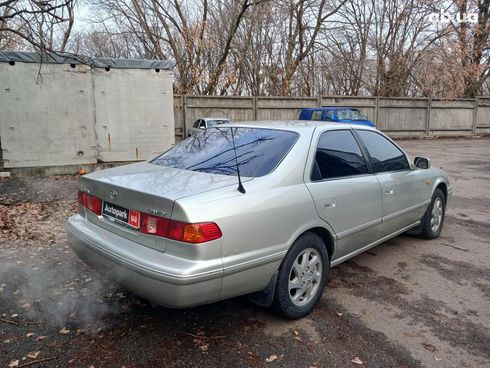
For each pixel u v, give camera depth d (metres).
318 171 3.18
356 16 22.47
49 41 6.49
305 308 3.03
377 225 3.79
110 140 9.05
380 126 20.28
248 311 3.14
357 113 15.80
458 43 20.50
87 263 2.96
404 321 3.03
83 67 8.59
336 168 3.38
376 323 2.99
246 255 2.55
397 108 20.41
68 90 8.56
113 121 9.01
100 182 2.95
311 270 3.08
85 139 8.86
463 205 6.84
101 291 3.46
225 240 2.44
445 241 4.95
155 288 2.38
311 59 24.03
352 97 19.39
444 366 2.51
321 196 3.08
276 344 2.70
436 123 21.28
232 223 2.47
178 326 2.91
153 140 9.34
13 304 3.21
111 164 9.13
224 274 2.43
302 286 3.01
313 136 3.29
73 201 6.62
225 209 2.47
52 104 8.50
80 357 2.54
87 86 8.70
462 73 20.61
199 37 19.14
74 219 3.26
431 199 4.79
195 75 19.19
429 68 21.22
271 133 3.37
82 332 2.82
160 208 2.47
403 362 2.54
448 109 21.34
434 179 4.84
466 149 15.83
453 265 4.16
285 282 2.86
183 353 2.58
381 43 22.39
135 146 9.23
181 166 3.19
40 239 4.79
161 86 9.23
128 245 2.65
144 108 9.17
